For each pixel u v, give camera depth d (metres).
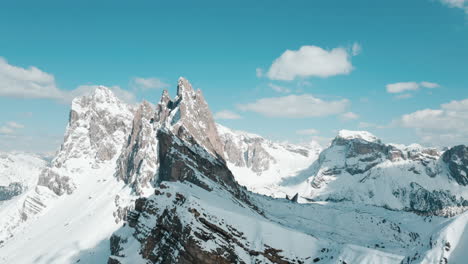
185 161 199.12
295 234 127.12
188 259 118.12
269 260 118.81
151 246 133.62
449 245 92.56
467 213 97.50
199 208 126.19
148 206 147.25
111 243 177.00
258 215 187.00
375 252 108.81
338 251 116.69
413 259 97.75
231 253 118.00
